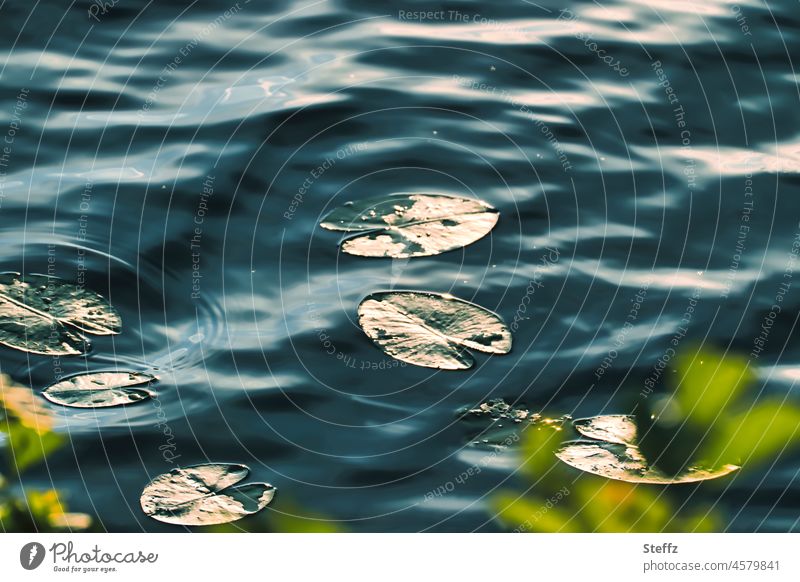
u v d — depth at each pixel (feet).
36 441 12.89
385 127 26.13
